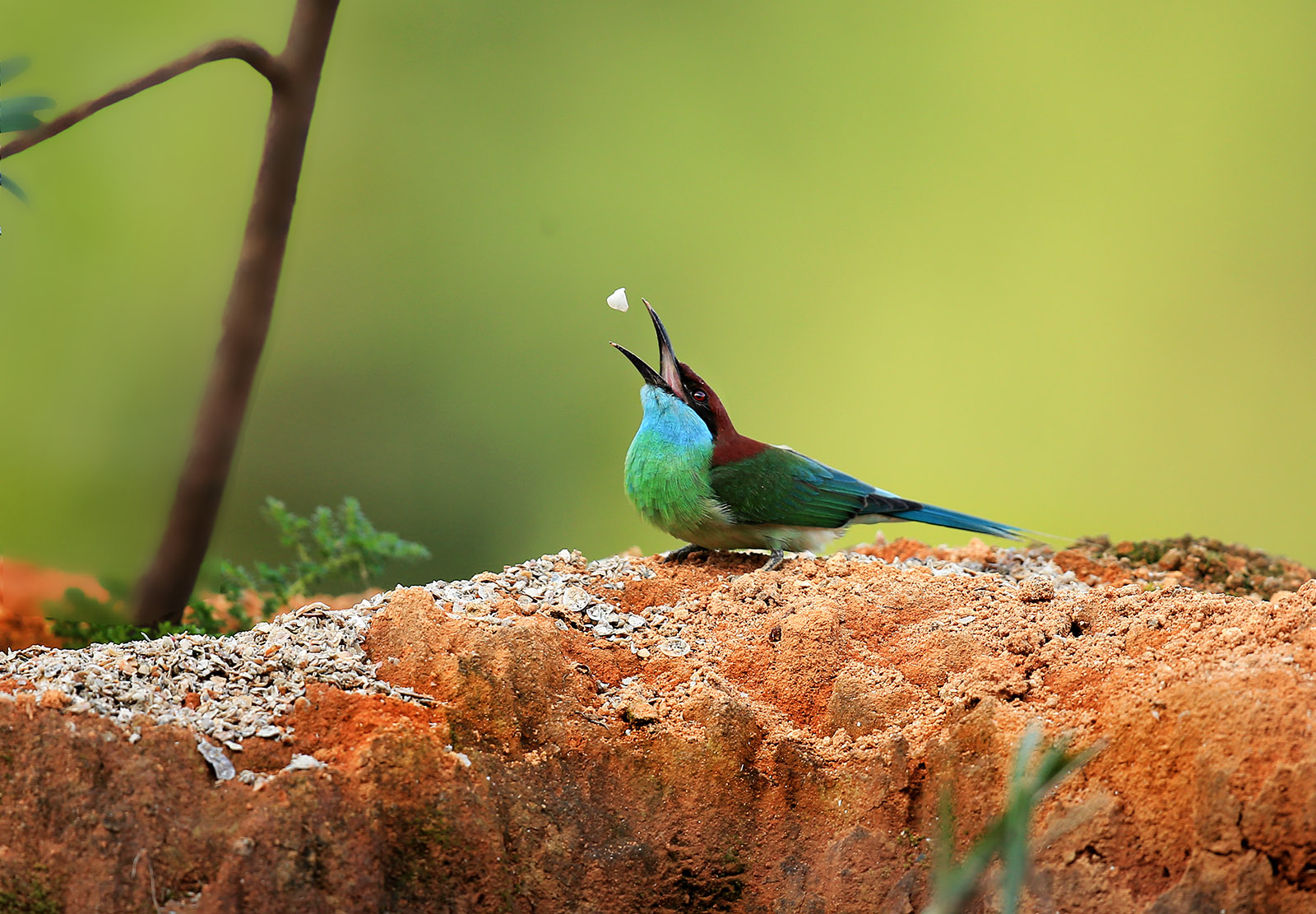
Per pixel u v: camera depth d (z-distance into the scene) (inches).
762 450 383.9
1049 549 426.3
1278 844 223.1
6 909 215.2
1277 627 265.6
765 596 332.2
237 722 250.4
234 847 224.2
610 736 270.8
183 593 392.5
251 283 388.8
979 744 262.7
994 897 244.7
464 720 263.9
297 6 380.5
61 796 223.5
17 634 396.8
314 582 434.3
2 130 304.2
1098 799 243.3
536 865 251.6
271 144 385.4
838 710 286.8
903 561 393.1
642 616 328.5
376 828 235.9
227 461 390.9
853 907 255.3
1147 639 282.5
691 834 261.9
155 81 348.5
